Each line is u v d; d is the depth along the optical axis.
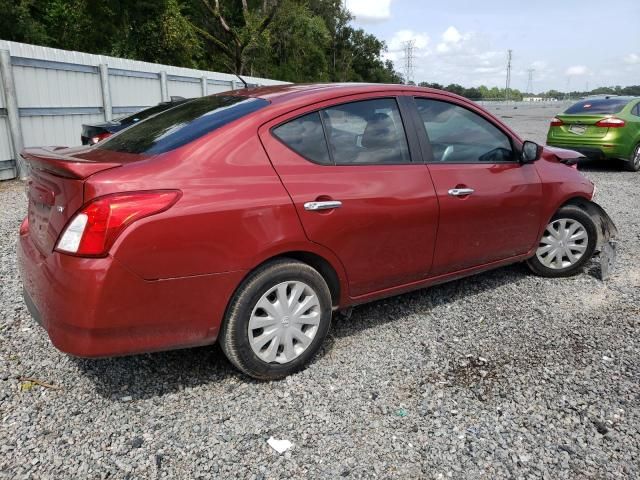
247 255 2.98
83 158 3.10
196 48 29.55
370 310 4.34
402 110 3.88
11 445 2.67
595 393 3.17
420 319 4.18
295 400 3.10
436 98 4.12
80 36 24.00
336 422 2.90
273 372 3.24
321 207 3.24
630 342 3.81
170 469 2.53
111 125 8.25
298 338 3.31
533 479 2.50
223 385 3.24
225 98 3.72
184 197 2.80
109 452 2.64
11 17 20.56
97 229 2.61
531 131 22.03
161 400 3.08
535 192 4.58
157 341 2.85
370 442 2.74
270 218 3.04
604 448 2.70
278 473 2.52
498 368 3.46
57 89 10.27
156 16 25.98
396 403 3.07
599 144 11.98
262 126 3.20
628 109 12.17
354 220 3.41
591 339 3.86
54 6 23.83
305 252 3.29
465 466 2.58
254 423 2.88
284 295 3.20
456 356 3.61
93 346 2.68
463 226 4.07
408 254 3.78
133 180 2.72
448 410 3.01
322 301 3.36
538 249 4.95
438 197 3.85
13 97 9.21
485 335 3.92
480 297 4.62
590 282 4.99
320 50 45.88
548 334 3.94
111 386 3.20
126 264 2.65
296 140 3.31
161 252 2.72
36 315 2.95
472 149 4.26
